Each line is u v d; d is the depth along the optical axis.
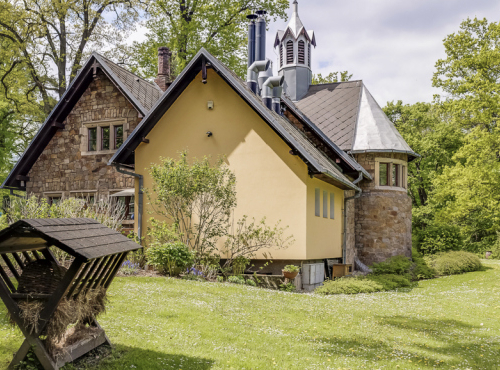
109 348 6.06
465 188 26.83
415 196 38.78
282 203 15.12
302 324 9.01
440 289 16.70
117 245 5.67
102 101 19.95
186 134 16.62
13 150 31.08
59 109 20.28
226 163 15.99
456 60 27.17
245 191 15.60
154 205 16.47
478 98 25.59
